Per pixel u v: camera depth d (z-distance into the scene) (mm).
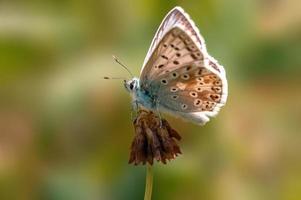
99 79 487
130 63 488
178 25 441
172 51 444
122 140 489
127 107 486
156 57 444
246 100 499
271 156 495
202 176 491
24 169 493
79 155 492
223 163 492
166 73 446
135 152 446
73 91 488
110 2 501
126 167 492
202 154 492
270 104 501
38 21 498
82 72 489
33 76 495
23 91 494
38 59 496
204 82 446
